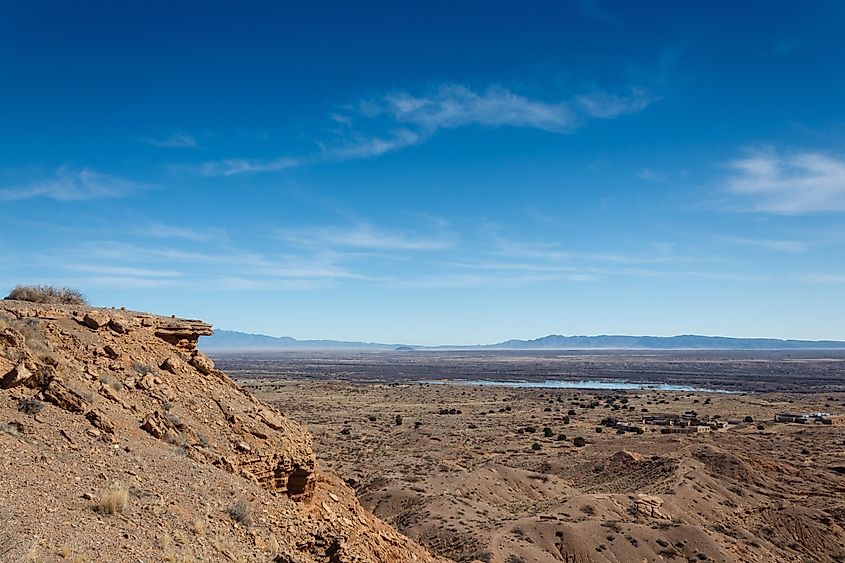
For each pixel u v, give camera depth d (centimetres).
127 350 2362
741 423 13362
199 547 1509
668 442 10406
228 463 2055
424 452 9525
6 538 1169
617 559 4862
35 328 2145
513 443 10838
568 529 5109
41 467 1525
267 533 1781
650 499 6147
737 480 7538
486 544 4709
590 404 17350
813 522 6081
